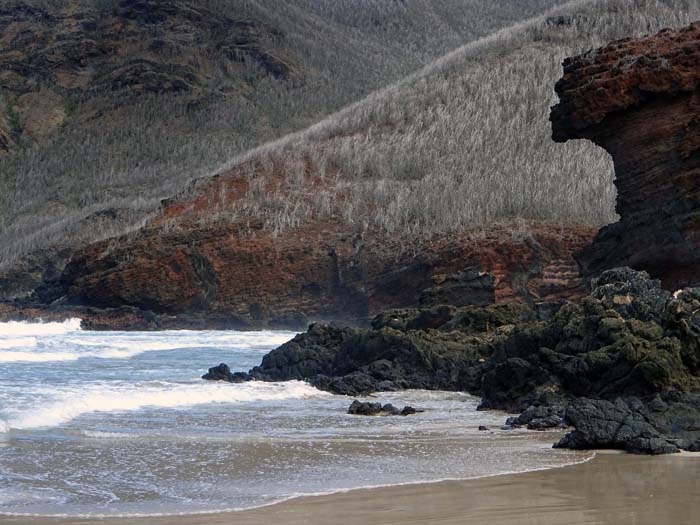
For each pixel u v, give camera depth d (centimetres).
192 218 8138
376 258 7288
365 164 9006
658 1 11956
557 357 2428
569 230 6831
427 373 3066
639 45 4019
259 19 17750
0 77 16338
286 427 2152
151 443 1872
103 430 2038
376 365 3078
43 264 9800
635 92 3875
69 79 16500
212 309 7438
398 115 9981
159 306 7488
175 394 2669
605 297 2555
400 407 2573
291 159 9119
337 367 3272
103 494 1411
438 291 4409
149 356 4581
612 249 4050
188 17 17238
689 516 1230
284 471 1595
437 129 9519
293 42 17638
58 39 17012
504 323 3428
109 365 4006
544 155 8719
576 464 1639
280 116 15400
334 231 7812
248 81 16338
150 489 1448
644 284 2616
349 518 1237
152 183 13462
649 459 1686
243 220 7894
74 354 4566
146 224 8325
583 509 1273
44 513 1289
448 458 1722
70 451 1762
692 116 3744
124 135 15012
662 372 2077
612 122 3975
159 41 16650
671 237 3725
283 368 3325
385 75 17600
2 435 1917
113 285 7562
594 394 2262
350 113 10481
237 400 2700
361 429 2128
